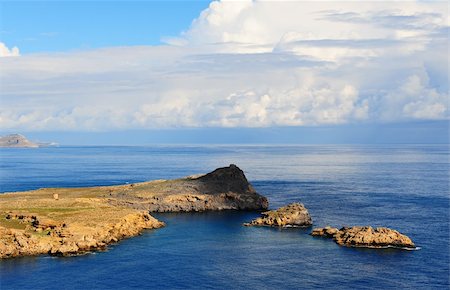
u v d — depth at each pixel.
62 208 167.12
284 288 104.69
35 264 119.50
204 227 167.25
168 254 130.88
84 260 123.81
